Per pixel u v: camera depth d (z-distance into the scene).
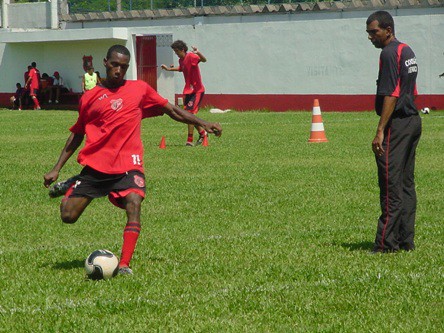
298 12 100.44
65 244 22.17
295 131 63.25
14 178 36.19
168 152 47.09
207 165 40.47
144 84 18.48
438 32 90.88
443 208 27.73
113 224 25.16
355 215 26.48
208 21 107.69
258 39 102.50
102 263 17.27
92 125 18.08
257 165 40.16
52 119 83.88
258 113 95.38
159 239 22.64
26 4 125.81
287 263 19.05
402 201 20.00
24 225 25.12
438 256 19.56
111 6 118.06
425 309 14.77
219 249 20.89
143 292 16.33
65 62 115.31
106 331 13.62
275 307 15.01
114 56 18.06
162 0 113.44
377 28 19.73
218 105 105.88
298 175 36.28
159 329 13.64
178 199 30.06
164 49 111.00
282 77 101.31
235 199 29.86
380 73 19.61
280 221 25.61
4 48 120.12
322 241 22.02
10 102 120.25
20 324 14.13
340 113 92.00
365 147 48.88
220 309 14.87
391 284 16.58
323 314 14.52
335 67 97.62
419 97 92.50
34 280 17.42
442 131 61.31
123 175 17.91
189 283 17.12
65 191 18.11
